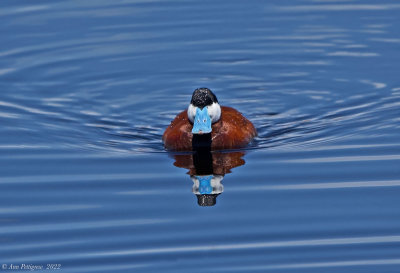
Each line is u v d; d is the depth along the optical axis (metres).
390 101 16.59
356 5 21.55
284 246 10.57
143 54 19.30
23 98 17.19
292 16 21.00
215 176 12.95
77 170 13.30
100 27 20.33
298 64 18.83
